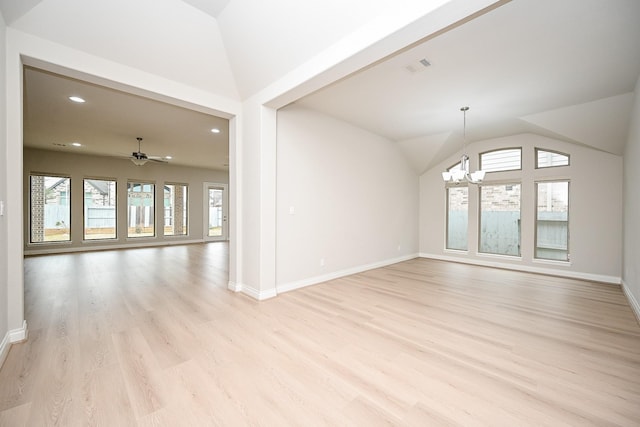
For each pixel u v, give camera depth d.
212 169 10.13
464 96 3.84
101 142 6.29
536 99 3.94
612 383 1.90
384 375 1.98
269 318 3.00
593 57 2.86
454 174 4.39
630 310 3.32
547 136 5.12
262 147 3.56
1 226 2.14
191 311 3.18
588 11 2.21
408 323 2.89
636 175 3.36
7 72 2.26
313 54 2.70
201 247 8.66
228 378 1.93
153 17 2.63
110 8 2.45
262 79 3.31
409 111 4.42
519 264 5.59
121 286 4.17
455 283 4.53
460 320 2.99
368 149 5.43
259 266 3.61
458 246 6.62
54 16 2.33
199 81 3.33
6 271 2.27
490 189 6.13
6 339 2.23
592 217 4.82
